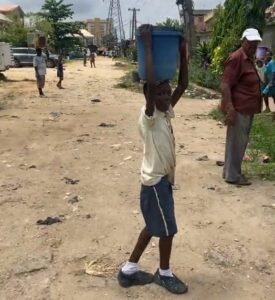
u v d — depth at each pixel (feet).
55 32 123.13
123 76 50.85
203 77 37.99
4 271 7.80
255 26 37.76
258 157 14.15
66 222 9.73
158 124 6.62
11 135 18.97
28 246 8.70
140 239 7.20
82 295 7.11
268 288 7.31
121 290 7.22
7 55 45.34
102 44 245.45
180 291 7.09
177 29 6.27
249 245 8.70
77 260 8.15
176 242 8.79
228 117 11.50
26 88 37.65
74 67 73.51
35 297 7.07
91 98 31.58
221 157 14.89
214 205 10.62
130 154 15.33
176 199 11.00
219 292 7.19
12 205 10.76
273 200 10.88
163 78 6.43
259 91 11.69
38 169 13.78
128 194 11.37
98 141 17.52
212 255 8.31
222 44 38.09
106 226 9.52
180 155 15.12
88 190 11.75
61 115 24.09
